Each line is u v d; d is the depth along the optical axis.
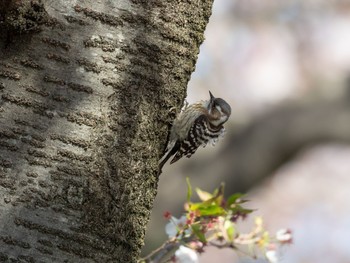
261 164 23.73
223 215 8.87
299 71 30.17
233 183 23.53
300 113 24.45
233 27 30.95
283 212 29.89
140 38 7.59
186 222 8.85
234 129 24.62
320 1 30.77
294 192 30.36
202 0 8.16
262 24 30.91
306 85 29.66
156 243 21.53
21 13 7.13
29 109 7.17
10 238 6.95
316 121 24.19
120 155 7.46
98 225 7.25
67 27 7.32
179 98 8.01
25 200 7.03
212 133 12.19
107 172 7.34
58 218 7.09
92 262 7.21
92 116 7.30
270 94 29.56
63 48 7.29
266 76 30.08
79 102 7.28
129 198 7.55
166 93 7.85
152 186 7.93
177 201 22.73
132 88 7.55
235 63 30.50
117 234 7.41
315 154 30.94
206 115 12.15
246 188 23.70
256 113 25.39
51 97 7.22
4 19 7.11
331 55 30.48
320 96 25.28
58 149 7.17
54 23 7.28
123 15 7.51
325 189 30.69
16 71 7.20
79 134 7.24
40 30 7.24
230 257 27.41
